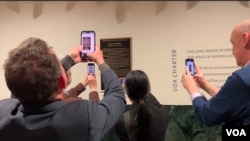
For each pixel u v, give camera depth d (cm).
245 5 271
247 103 112
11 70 84
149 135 187
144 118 186
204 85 161
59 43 331
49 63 85
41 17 337
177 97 292
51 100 89
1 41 349
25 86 84
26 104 88
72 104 89
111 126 92
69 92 212
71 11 327
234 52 125
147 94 194
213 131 278
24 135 85
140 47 304
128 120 189
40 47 86
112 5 313
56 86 88
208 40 283
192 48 288
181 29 291
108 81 100
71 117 86
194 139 285
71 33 327
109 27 314
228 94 113
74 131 85
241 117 115
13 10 346
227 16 277
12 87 85
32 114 88
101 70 105
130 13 308
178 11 292
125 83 195
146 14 302
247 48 119
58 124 85
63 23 330
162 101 297
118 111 94
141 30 304
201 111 122
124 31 309
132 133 188
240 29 121
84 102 90
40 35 337
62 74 92
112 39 312
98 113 89
